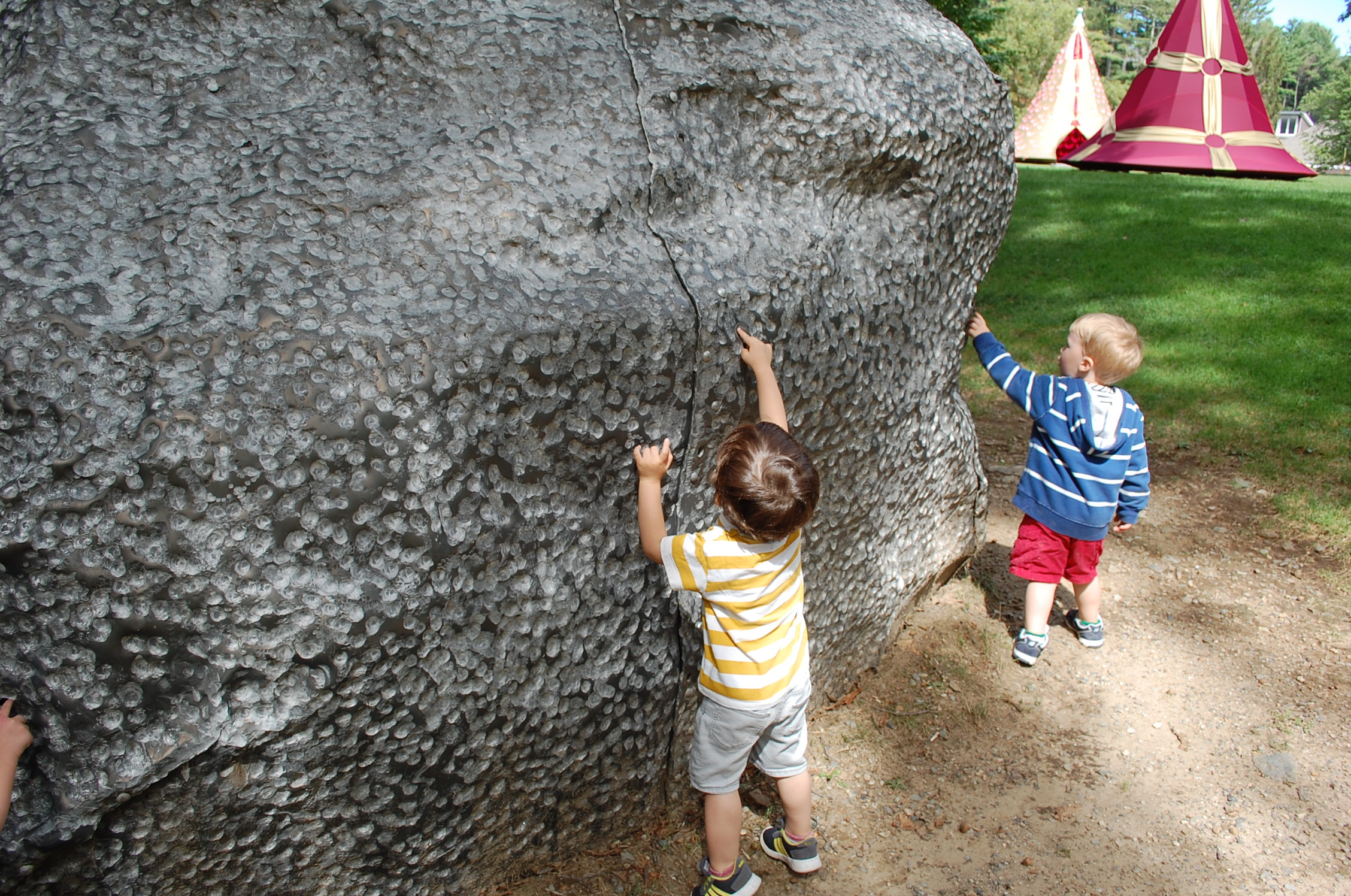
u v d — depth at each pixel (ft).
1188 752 9.06
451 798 6.23
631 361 6.37
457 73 6.50
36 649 4.91
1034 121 64.95
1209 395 18.29
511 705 6.26
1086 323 9.93
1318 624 11.06
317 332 5.39
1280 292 25.67
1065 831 8.11
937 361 9.69
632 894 7.16
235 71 6.20
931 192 8.79
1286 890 7.52
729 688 6.66
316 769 5.58
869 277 8.35
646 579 6.88
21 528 4.86
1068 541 10.11
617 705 6.87
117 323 5.07
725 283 6.94
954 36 9.25
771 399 7.04
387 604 5.55
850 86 7.84
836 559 8.89
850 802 8.37
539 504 6.19
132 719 5.01
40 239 5.16
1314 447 15.69
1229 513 13.75
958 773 8.77
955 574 11.97
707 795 6.97
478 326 5.77
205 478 5.10
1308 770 8.79
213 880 5.54
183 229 5.43
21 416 4.89
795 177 7.75
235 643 5.20
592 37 6.88
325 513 5.36
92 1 6.03
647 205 6.79
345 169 5.97
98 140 5.63
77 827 4.92
